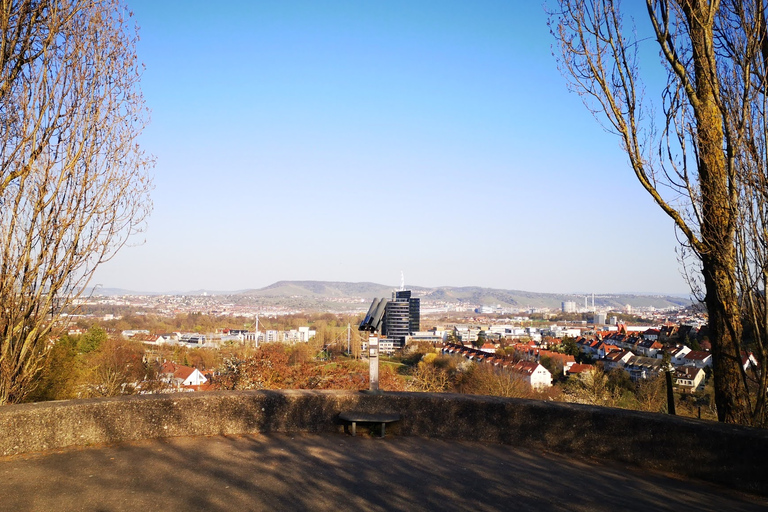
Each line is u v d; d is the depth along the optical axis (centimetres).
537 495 577
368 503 548
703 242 823
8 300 844
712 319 820
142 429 793
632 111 884
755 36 779
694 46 841
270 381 2283
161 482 609
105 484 601
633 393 3403
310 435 831
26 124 877
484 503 552
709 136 820
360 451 746
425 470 663
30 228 867
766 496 581
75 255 903
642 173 876
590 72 907
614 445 705
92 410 764
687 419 673
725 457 617
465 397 828
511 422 785
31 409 727
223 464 680
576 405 763
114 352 3381
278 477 631
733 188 790
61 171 895
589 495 578
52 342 919
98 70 929
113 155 937
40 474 634
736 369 795
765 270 758
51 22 912
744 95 784
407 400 841
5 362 841
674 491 595
